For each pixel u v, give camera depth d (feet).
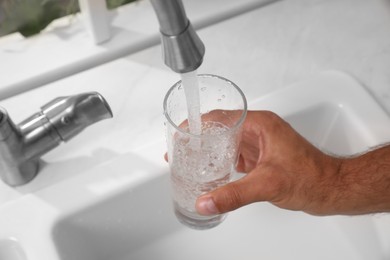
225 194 1.89
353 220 2.35
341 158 2.16
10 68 2.50
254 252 2.41
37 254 1.95
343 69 2.60
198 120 1.85
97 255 2.30
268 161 2.05
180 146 1.90
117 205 2.21
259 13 2.85
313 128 2.55
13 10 2.58
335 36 2.75
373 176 2.09
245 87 2.51
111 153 2.27
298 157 2.06
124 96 2.46
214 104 2.11
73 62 2.53
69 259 2.06
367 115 2.41
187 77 1.60
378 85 2.54
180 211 2.21
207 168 1.98
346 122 2.46
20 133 1.97
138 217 2.32
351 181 2.07
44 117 1.98
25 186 2.16
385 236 2.10
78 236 2.17
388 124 2.37
